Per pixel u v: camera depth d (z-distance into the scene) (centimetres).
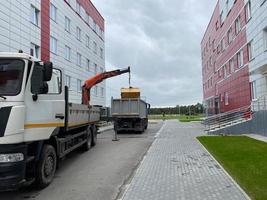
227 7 3525
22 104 749
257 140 1775
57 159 984
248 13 2606
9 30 2161
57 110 929
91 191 809
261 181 830
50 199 752
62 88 970
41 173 834
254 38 2411
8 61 772
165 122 4975
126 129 2645
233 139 1867
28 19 2453
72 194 787
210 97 5009
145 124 3006
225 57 3681
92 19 4438
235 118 2523
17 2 2278
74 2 3644
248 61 2612
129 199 712
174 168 1050
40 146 834
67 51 3412
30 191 823
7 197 775
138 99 2614
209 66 5353
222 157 1232
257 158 1173
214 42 4656
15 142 725
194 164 1114
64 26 3297
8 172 711
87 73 4147
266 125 1988
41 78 821
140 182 866
